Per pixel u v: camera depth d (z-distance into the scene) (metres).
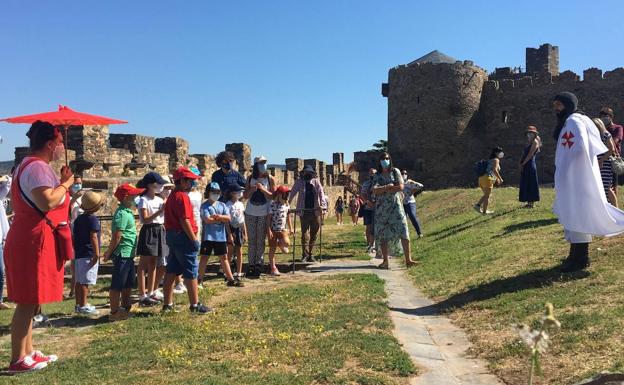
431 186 47.25
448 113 47.12
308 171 12.75
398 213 11.55
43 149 5.74
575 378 4.64
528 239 10.69
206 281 10.72
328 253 14.56
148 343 6.34
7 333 7.05
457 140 47.12
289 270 12.02
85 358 5.86
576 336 5.43
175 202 7.79
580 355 5.07
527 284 7.62
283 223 11.45
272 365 5.50
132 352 6.02
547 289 7.14
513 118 47.84
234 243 10.45
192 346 6.20
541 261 8.62
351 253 14.48
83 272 8.11
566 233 7.79
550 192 19.50
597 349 5.09
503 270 8.73
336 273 11.12
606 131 9.81
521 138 47.53
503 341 5.86
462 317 7.12
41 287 5.50
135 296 9.61
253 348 6.03
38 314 7.56
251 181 11.33
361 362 5.47
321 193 12.85
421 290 9.20
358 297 8.47
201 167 21.94
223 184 10.84
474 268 9.53
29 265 5.48
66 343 6.58
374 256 13.88
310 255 12.86
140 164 17.67
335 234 21.38
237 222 10.42
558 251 8.99
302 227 12.83
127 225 7.84
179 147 20.22
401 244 11.82
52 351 6.24
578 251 7.66
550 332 5.71
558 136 8.00
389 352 5.70
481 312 7.09
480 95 48.38
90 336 6.88
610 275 7.03
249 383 4.94
